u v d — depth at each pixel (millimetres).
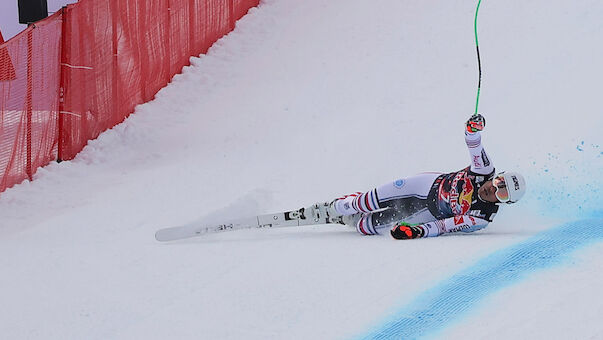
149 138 34781
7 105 29484
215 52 43156
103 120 34938
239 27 45594
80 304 16703
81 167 32062
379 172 28031
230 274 18109
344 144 31062
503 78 34375
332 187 27047
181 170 30344
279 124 34688
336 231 22219
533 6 40406
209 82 40281
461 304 14961
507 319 13953
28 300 17203
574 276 15641
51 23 31641
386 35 41656
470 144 19859
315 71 39625
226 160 31172
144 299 16812
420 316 14617
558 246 17891
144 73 38031
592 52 34562
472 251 18125
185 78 40500
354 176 27938
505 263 16984
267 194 26609
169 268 19000
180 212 25500
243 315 15414
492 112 31469
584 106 30250
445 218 20672
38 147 31328
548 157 26656
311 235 21719
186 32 41719
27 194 29094
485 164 20000
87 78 33875
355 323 14570
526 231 19969
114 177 30812
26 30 30062
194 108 37938
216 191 27578
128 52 36656
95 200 27875
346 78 38125
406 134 31000
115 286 17844
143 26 37844
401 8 44344
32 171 30953
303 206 25094
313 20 45406
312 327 14578
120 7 35938
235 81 40188
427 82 35781
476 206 19953
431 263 17484
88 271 19234
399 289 16047
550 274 15930
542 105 31125
